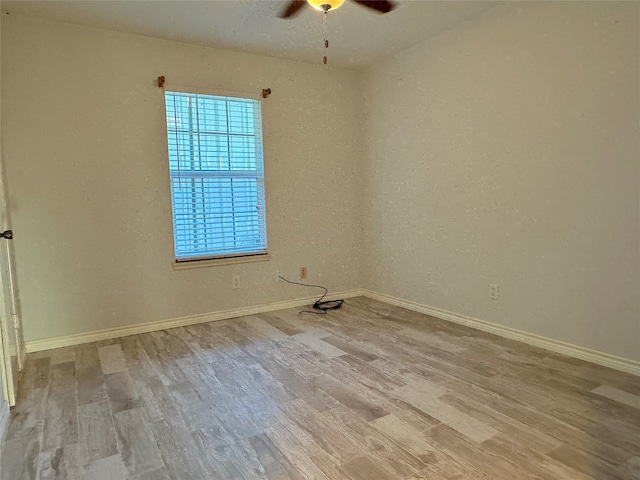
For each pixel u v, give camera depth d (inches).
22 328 119.3
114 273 134.0
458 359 109.5
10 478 65.4
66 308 127.7
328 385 96.3
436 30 134.2
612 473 63.4
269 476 64.8
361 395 91.0
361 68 170.7
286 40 139.3
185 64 140.8
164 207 140.3
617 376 96.8
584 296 105.7
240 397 91.4
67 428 80.0
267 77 155.6
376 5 115.2
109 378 102.6
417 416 81.5
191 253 147.2
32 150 121.0
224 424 80.4
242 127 153.3
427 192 148.0
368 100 170.7
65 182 125.7
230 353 118.3
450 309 143.6
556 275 111.3
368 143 172.6
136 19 121.3
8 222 113.6
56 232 125.3
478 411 82.7
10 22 116.6
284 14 119.3
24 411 86.6
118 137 132.1
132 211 135.6
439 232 144.6
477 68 126.4
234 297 155.0
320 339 128.3
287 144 161.8
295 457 69.6
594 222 102.2
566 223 108.0
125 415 84.6
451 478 63.3
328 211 173.3
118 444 74.4
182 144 142.7
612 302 100.4
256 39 137.8
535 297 117.0
